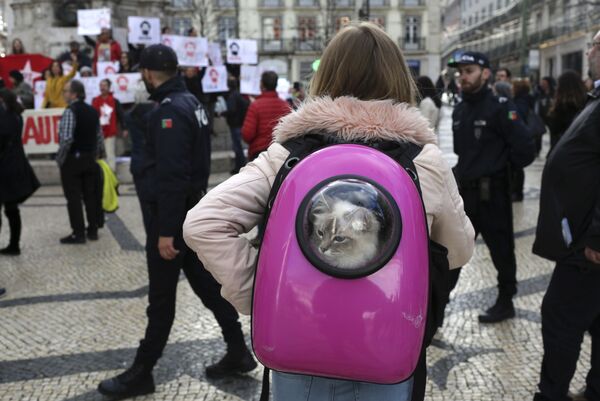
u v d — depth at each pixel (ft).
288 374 4.70
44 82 36.65
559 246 8.59
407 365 4.13
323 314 4.03
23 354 11.69
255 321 4.25
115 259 18.94
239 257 4.57
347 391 4.64
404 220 4.16
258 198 4.73
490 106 12.89
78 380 10.57
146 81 9.70
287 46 159.22
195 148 9.64
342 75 4.96
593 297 8.59
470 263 17.89
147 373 9.96
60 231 23.17
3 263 18.62
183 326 13.00
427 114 17.93
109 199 22.40
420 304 4.17
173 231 9.30
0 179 18.39
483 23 167.73
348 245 4.00
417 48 160.97
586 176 8.32
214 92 42.19
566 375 8.82
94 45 45.65
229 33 159.22
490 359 11.35
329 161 4.32
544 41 121.29
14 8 52.06
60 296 15.25
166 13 60.59
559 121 17.75
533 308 14.06
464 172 13.14
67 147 20.39
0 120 18.01
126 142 38.65
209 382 10.46
